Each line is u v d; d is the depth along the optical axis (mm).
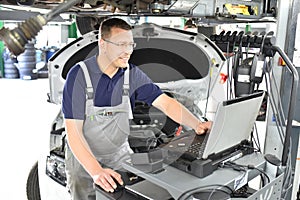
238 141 1644
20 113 6199
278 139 2072
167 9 1884
